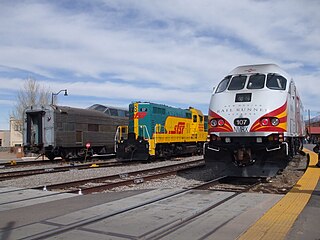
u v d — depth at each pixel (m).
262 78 11.50
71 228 6.05
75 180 13.97
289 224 6.03
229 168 11.66
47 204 8.29
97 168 18.95
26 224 6.35
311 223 6.21
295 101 13.14
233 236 5.54
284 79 11.73
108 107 30.45
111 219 6.69
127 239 5.45
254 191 9.89
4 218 6.82
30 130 24.95
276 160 10.91
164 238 5.50
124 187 11.90
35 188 11.07
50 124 24.16
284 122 10.92
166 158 26.17
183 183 12.70
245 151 10.91
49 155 25.03
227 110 11.32
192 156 30.33
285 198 8.17
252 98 11.09
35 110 24.55
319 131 81.19
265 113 10.79
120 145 23.97
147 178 13.56
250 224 6.23
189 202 8.24
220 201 8.31
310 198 8.32
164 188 10.81
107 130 29.03
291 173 13.94
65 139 24.80
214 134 11.52
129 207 7.73
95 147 28.20
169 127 25.55
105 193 9.88
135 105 23.88
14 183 13.41
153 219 6.65
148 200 8.56
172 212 7.20
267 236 5.36
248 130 10.87
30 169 19.25
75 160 26.89
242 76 11.83
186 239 5.43
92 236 5.61
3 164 22.66
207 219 6.68
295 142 14.45
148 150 23.11
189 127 28.80
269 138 10.70
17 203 8.47
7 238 5.49
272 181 11.67
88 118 27.02
